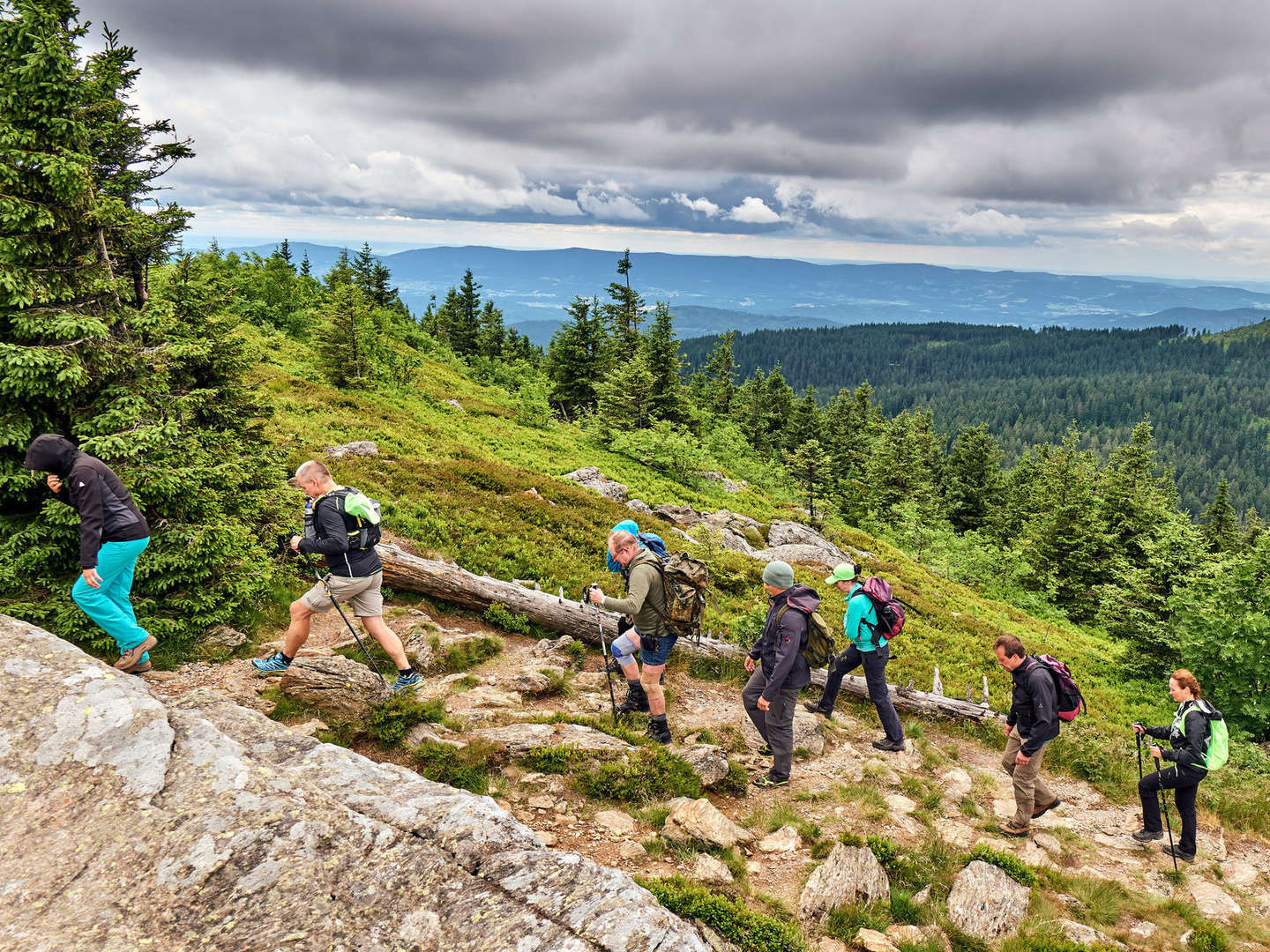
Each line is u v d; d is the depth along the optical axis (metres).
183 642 7.04
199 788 3.67
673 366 55.44
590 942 3.26
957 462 73.31
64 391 6.60
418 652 8.61
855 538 38.03
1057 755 9.95
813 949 4.66
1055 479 56.66
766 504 40.22
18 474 6.25
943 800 7.84
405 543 13.60
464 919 3.29
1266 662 14.44
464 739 6.48
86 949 2.78
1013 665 7.15
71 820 3.38
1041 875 6.37
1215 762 6.91
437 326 87.56
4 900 2.93
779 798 7.21
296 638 6.46
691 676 10.70
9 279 6.21
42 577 6.29
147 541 5.72
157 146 11.34
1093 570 38.53
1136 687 18.64
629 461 39.75
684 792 6.52
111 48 10.10
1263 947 5.84
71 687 4.19
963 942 5.24
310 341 45.75
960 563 38.19
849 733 9.55
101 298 7.46
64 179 6.60
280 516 10.02
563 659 9.98
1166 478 68.81
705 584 7.25
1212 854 7.59
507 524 16.59
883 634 8.71
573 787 6.21
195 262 12.59
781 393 83.62
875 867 5.79
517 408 49.66
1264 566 15.29
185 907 3.04
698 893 4.72
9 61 6.71
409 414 34.62
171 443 7.47
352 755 4.65
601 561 15.81
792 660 6.94
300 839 3.47
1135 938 5.72
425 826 3.87
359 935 3.12
